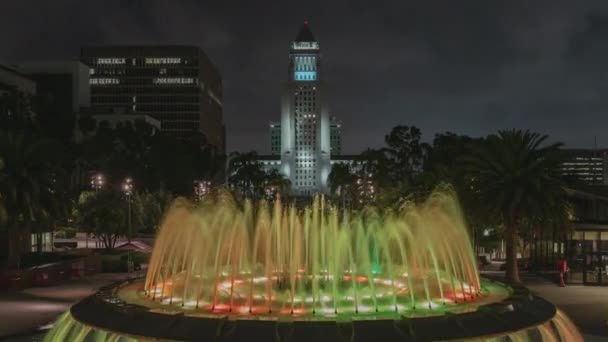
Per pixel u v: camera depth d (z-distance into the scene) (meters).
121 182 121.69
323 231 39.84
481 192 46.16
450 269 30.67
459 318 17.00
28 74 169.38
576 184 58.38
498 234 68.62
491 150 46.06
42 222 49.41
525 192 44.62
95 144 126.31
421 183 72.12
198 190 148.88
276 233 40.28
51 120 114.12
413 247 33.59
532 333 21.16
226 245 35.94
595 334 28.89
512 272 46.25
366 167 168.00
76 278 50.81
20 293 42.44
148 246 74.38
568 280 48.00
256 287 23.62
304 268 29.36
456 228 33.19
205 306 19.42
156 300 20.48
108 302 18.67
